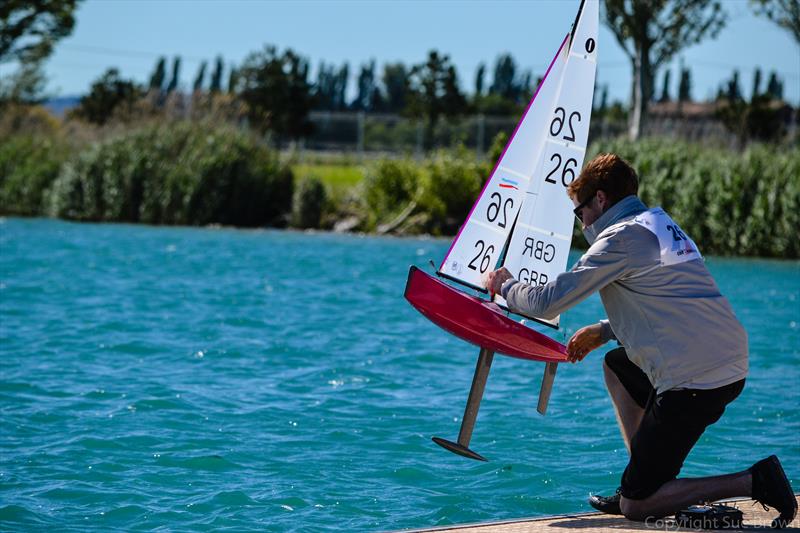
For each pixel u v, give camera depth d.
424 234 87.69
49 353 29.83
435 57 166.50
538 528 13.53
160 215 90.25
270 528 15.42
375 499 17.03
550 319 15.25
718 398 13.24
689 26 94.38
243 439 20.81
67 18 124.50
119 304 40.59
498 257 15.20
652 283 13.28
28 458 19.00
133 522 15.62
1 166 97.50
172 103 98.06
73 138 99.81
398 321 38.00
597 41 15.20
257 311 39.72
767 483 13.30
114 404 23.55
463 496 17.28
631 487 13.76
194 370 27.92
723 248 75.12
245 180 91.50
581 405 24.52
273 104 159.50
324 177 104.81
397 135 148.12
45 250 62.72
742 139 87.00
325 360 29.83
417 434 21.56
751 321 39.84
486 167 90.62
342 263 60.25
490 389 26.38
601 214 14.03
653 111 166.75
